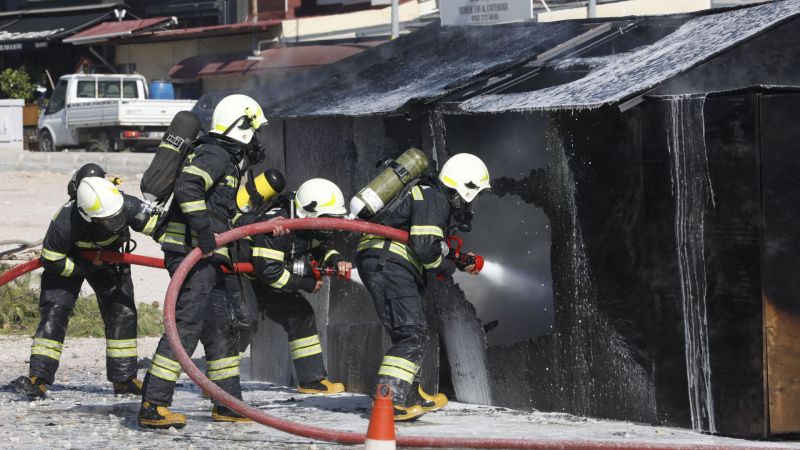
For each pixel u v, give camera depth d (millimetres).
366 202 12055
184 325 12117
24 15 81500
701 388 11109
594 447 9836
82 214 13320
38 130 62344
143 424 12070
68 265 14086
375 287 12148
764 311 10617
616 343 11805
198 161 11945
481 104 13102
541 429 11375
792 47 12141
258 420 10516
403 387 11977
